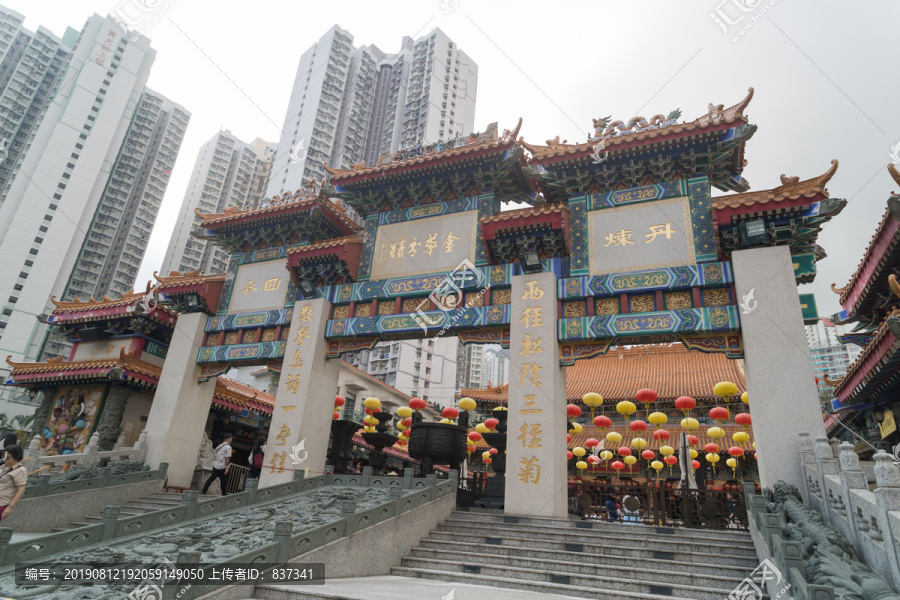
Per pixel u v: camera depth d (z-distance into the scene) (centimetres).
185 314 2414
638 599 962
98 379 2330
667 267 1712
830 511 1083
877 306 1864
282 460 1925
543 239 1839
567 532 1352
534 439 1619
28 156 7900
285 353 2122
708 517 1559
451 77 11312
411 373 9869
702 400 3584
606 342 1723
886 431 1952
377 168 2172
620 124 1912
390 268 2141
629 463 2961
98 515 1822
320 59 10869
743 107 1669
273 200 2517
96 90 8600
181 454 2212
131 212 10012
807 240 1630
